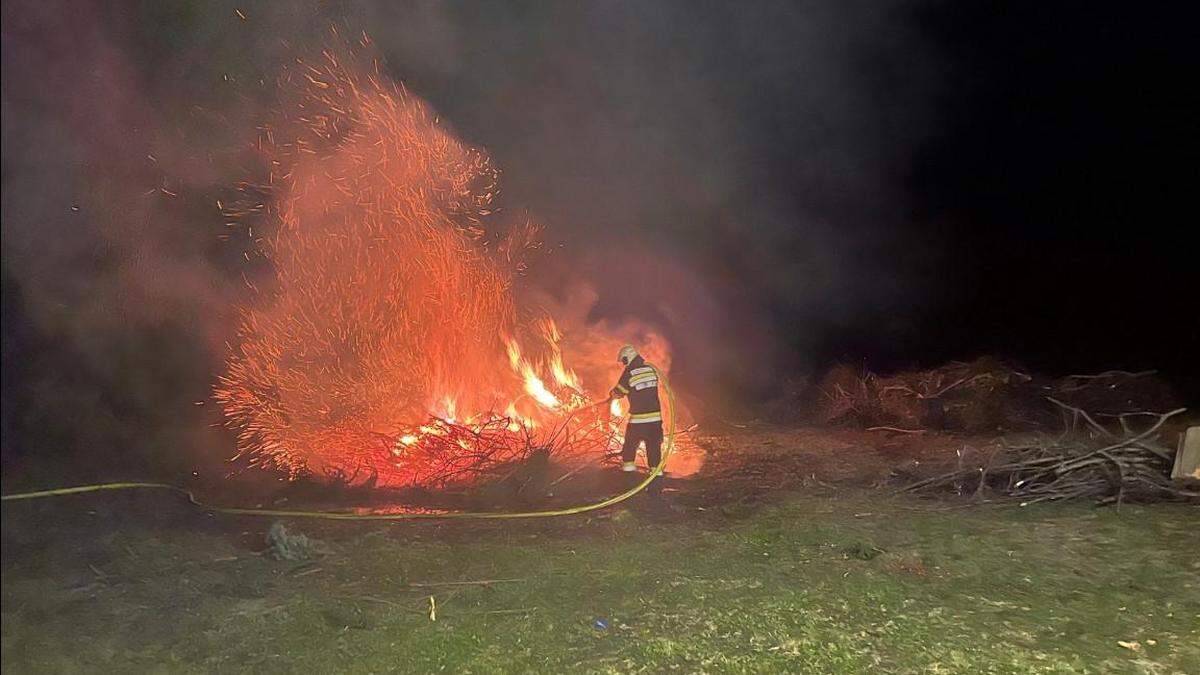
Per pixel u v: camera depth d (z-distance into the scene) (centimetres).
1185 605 583
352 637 524
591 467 1018
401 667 486
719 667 491
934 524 786
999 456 1064
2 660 479
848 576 637
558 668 488
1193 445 920
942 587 618
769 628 541
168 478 923
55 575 612
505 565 660
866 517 815
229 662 489
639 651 509
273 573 638
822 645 518
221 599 580
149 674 472
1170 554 688
